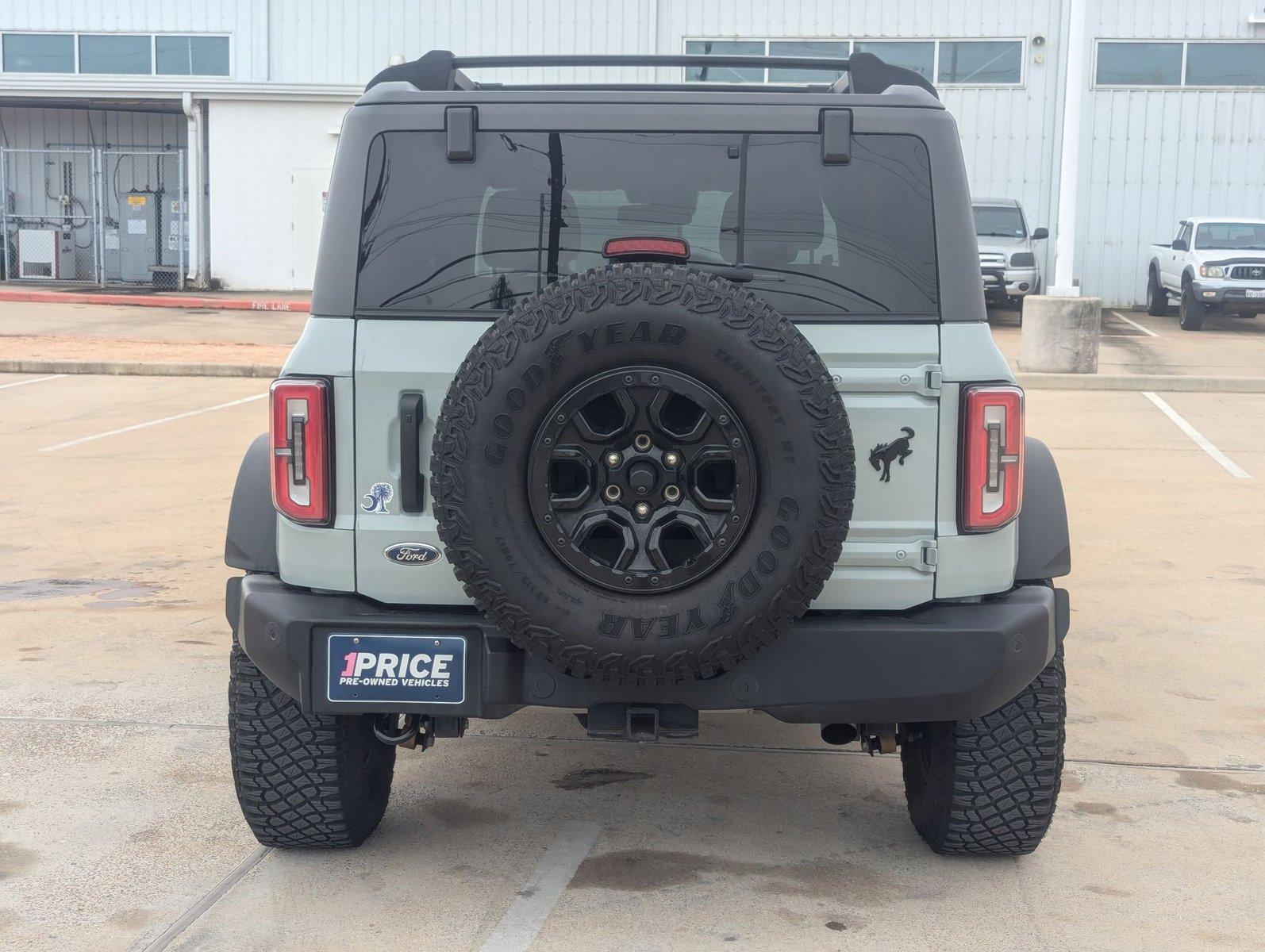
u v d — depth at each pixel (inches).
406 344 129.3
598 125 131.6
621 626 117.0
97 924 132.6
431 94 132.0
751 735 195.0
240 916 134.9
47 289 1062.4
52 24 1101.7
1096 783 175.2
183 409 520.1
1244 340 821.9
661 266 117.7
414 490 128.6
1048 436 470.0
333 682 128.3
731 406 115.7
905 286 129.3
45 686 207.6
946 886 143.7
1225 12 992.9
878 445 128.5
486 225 131.4
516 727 196.5
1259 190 1010.1
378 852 151.3
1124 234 1029.2
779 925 133.9
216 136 1050.7
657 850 152.7
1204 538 320.2
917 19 1022.4
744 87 139.5
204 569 285.3
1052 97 1016.2
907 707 126.9
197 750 181.9
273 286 1069.8
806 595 117.9
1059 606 138.1
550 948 128.5
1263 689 213.9
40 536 314.0
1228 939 132.4
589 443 116.7
